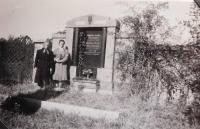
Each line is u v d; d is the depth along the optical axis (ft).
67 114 13.05
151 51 11.62
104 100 12.49
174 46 11.23
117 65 12.30
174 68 11.34
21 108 14.23
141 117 11.81
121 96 12.23
